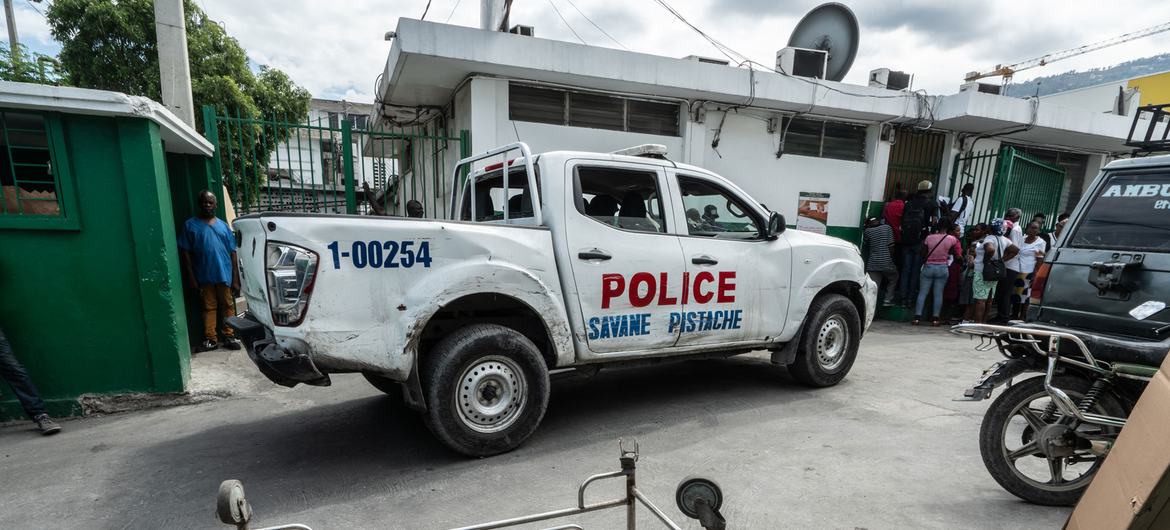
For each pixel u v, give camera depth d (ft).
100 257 13.01
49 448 11.34
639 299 12.02
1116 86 52.65
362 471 10.16
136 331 13.51
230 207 23.90
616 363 12.49
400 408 13.74
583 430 12.19
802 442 11.38
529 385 10.84
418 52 19.31
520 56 20.81
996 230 26.09
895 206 28.40
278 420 12.94
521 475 9.94
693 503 5.06
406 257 9.59
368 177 44.47
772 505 8.76
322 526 8.23
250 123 19.79
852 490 9.28
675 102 26.07
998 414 8.95
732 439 11.57
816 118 29.19
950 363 18.62
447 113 26.66
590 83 23.12
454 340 10.15
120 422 12.85
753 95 25.43
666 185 12.79
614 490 9.29
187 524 8.43
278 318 8.96
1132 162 10.57
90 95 12.05
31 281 12.50
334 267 9.02
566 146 23.99
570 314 11.37
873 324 27.22
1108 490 5.47
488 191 14.16
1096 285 10.16
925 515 8.48
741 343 13.65
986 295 25.80
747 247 13.57
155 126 13.42
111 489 9.53
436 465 10.40
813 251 14.73
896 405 13.82
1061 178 34.22
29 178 12.45
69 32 36.14
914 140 32.17
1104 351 8.35
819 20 32.30
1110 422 7.98
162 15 19.53
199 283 17.78
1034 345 8.70
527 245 10.79
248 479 9.88
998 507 8.75
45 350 12.76
